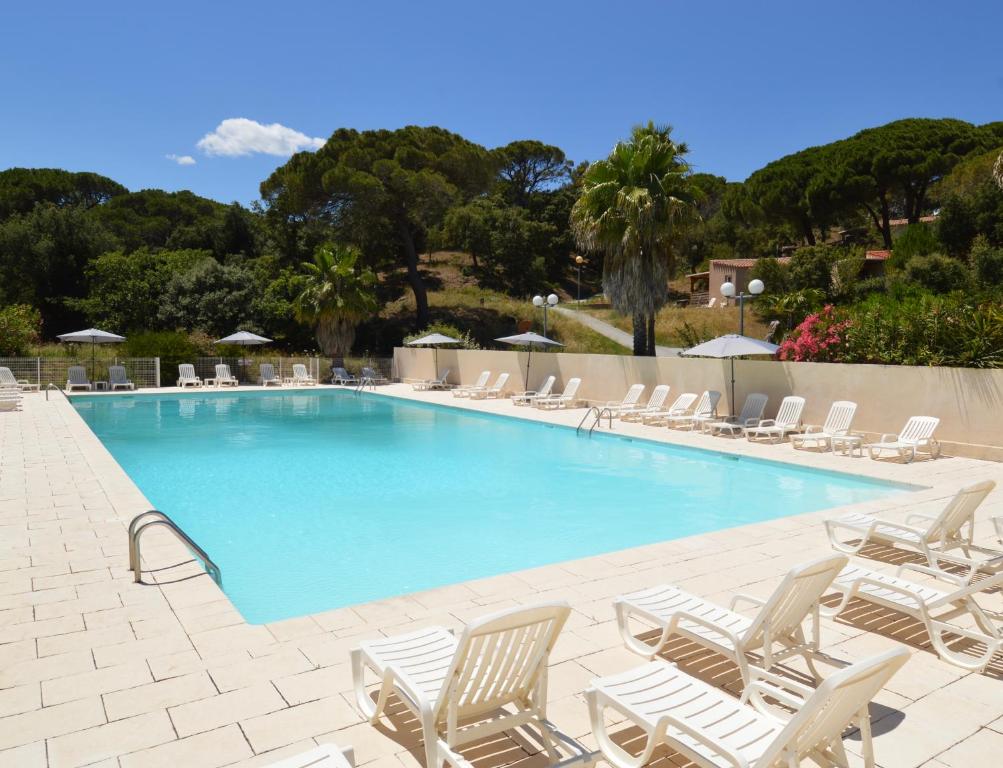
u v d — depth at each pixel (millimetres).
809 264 33844
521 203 60281
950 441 11336
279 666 4004
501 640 2801
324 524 8516
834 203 39312
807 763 3016
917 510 7801
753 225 46156
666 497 9930
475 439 14977
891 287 29688
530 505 9500
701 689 3027
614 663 4035
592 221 18516
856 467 10633
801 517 7508
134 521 5449
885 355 13336
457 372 24578
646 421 15805
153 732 3305
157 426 16953
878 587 4637
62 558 5969
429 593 5203
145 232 47406
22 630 4500
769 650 3605
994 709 3539
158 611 4824
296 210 34625
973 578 5477
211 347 28438
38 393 21859
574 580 5500
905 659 2430
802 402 13062
